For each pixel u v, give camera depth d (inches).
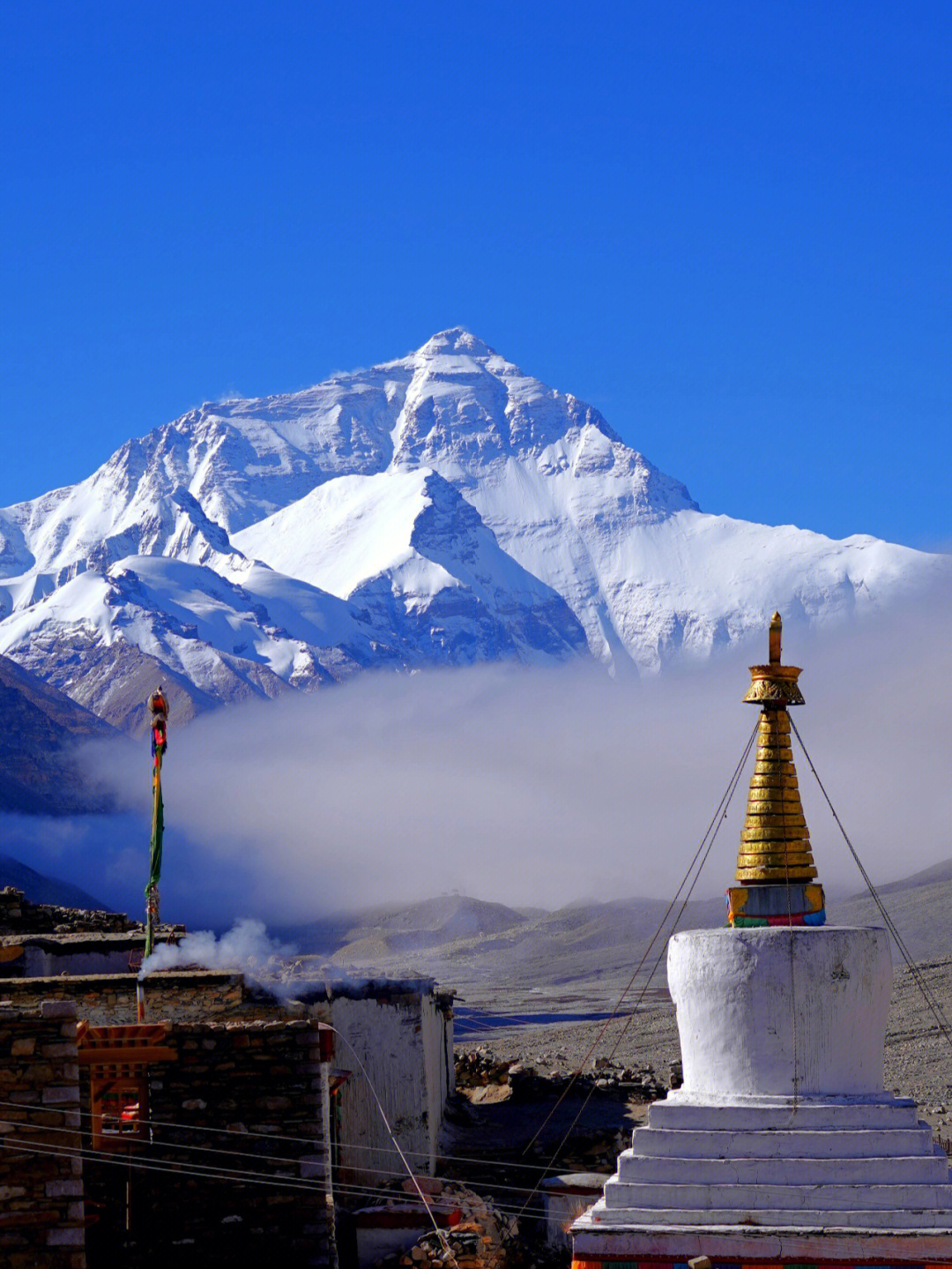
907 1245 970.1
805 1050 1024.9
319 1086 1144.2
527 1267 1323.8
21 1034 1034.1
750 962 1029.2
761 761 1102.4
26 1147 1022.4
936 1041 2682.1
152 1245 1125.7
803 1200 992.2
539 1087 2129.7
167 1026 1150.3
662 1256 992.2
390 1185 1473.9
